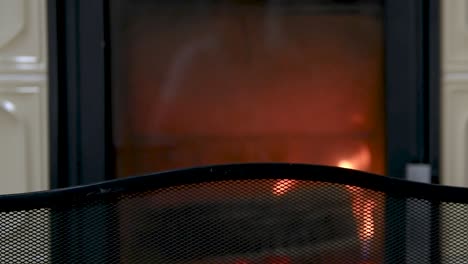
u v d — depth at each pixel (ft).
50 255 4.36
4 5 5.33
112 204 4.39
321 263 4.48
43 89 5.37
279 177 4.47
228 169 4.45
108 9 5.43
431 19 5.51
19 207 4.33
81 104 5.41
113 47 5.45
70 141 5.41
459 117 5.53
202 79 5.53
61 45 5.38
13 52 5.34
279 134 5.57
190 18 5.51
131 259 4.40
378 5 5.56
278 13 5.55
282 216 4.47
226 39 5.53
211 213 4.45
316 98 5.58
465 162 5.53
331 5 5.56
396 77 5.53
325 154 5.59
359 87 5.59
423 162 5.54
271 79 5.56
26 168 5.37
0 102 5.34
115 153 5.49
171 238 4.43
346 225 4.49
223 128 5.55
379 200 4.50
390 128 5.55
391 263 4.50
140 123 5.50
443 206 4.52
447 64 5.51
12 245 4.34
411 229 4.51
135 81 5.48
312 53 5.57
